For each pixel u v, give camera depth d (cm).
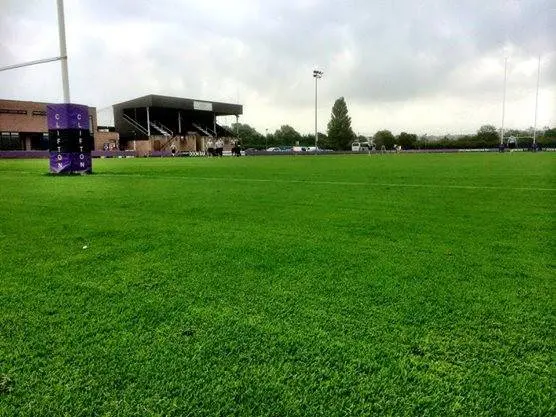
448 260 307
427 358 166
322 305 219
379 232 412
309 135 9856
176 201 661
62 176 1249
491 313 208
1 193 779
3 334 186
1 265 296
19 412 134
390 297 230
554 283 253
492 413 133
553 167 1775
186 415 132
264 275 271
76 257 318
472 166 1877
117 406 136
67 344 176
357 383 149
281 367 159
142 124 5653
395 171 1500
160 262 303
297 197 715
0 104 3803
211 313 209
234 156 4284
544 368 158
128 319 202
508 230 422
